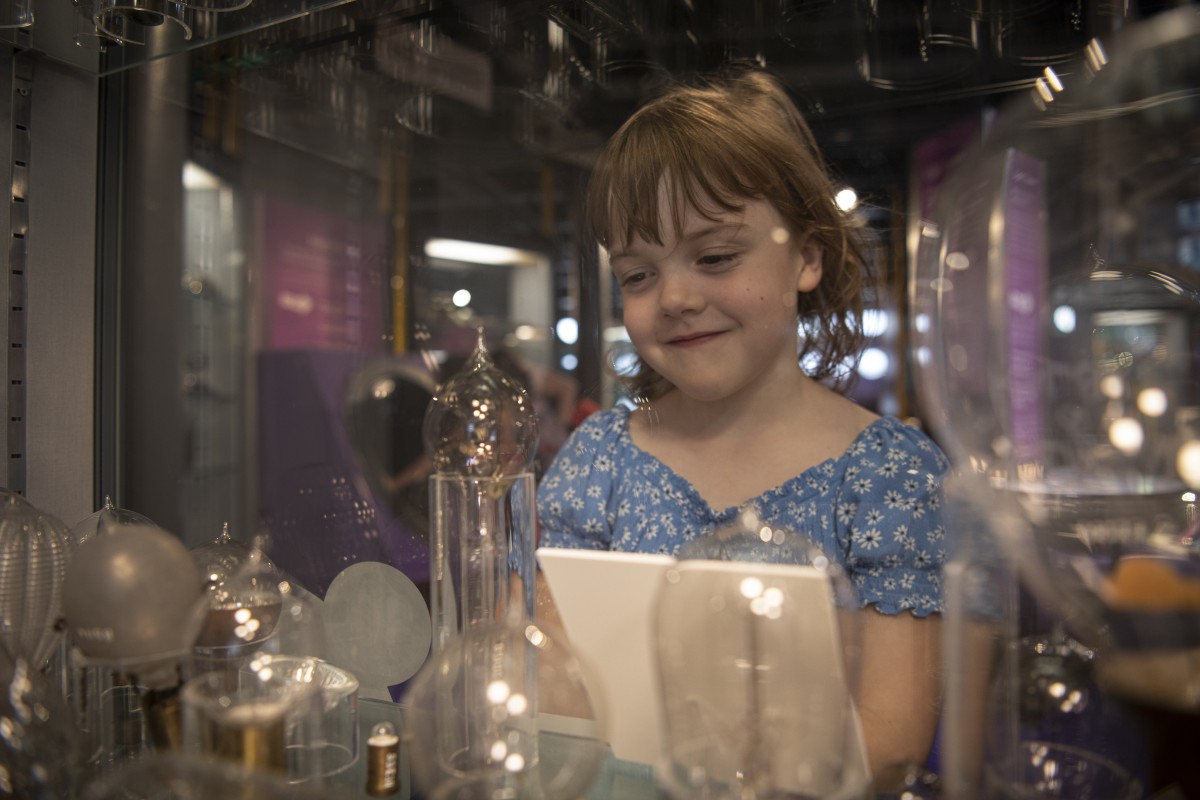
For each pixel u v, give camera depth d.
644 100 0.99
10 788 0.51
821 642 0.46
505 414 0.64
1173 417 0.46
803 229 0.77
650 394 0.93
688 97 0.76
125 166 1.10
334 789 0.57
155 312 1.16
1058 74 0.52
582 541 0.91
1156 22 0.48
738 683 0.47
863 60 0.87
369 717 0.66
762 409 0.85
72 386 1.02
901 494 0.74
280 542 1.15
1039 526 0.48
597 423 0.96
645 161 0.71
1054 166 0.52
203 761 0.47
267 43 0.97
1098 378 0.48
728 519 0.82
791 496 0.79
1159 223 0.51
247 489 1.53
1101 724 0.46
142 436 1.14
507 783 0.48
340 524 1.18
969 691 0.50
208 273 1.59
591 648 0.55
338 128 1.30
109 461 1.08
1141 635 0.42
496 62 1.02
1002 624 0.50
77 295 1.03
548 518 0.93
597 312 1.06
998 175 0.52
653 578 0.52
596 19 0.91
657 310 0.75
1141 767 0.44
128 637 0.54
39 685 0.56
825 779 0.46
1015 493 0.49
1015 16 0.79
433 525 0.65
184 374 1.34
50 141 0.99
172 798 0.48
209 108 1.21
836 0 0.85
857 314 0.90
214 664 0.55
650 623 0.52
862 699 0.59
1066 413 0.48
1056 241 0.51
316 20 0.91
